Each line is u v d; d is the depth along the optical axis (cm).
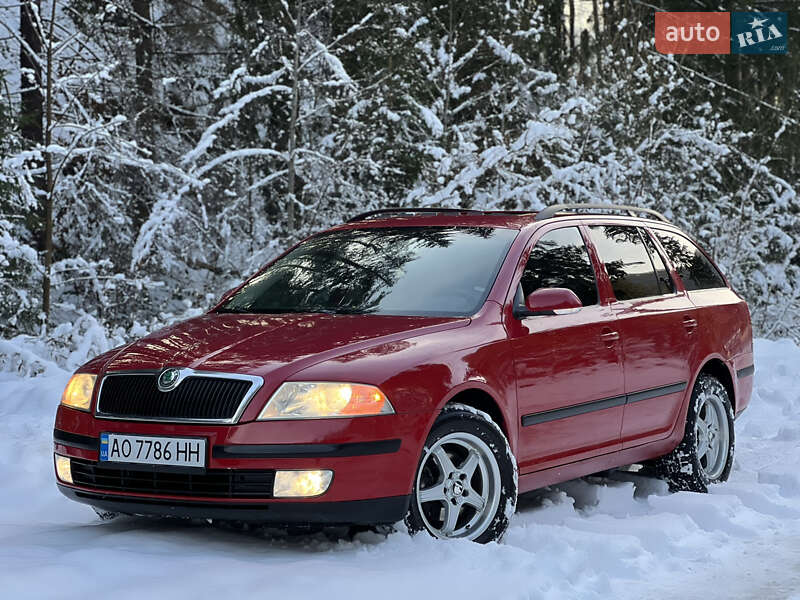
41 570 371
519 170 1452
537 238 552
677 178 1648
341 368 427
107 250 1530
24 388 909
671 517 525
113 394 443
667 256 656
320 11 1384
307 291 539
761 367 1095
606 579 424
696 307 650
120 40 1497
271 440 411
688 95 1845
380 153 1499
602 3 1909
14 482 616
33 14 1300
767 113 2058
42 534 458
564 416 522
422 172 1382
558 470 526
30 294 1298
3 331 1226
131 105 1562
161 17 1711
